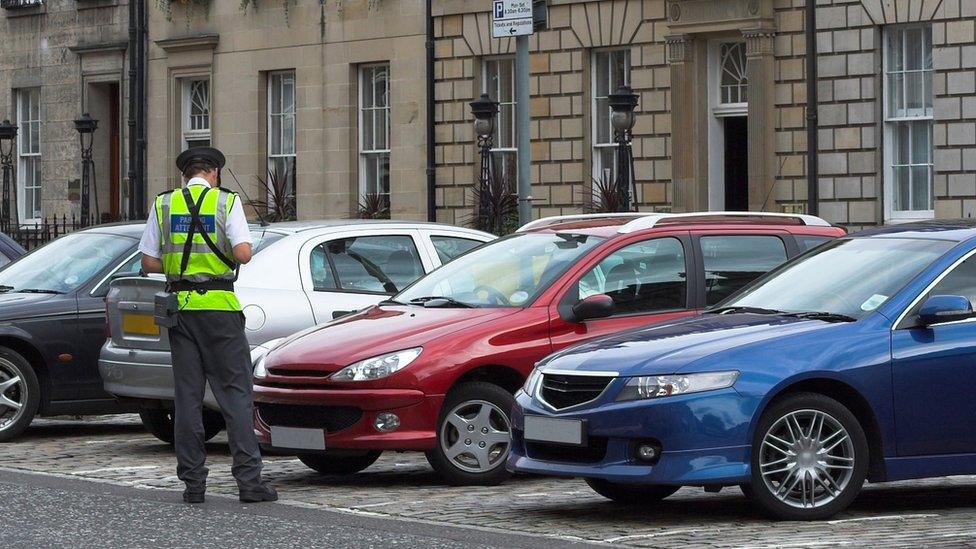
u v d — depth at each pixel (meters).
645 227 19.91
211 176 17.95
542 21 26.53
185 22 52.78
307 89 49.50
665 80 40.97
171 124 53.53
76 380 24.11
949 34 36.50
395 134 47.38
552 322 19.12
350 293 22.31
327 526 15.73
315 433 18.72
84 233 25.70
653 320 19.44
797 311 17.12
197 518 16.23
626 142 34.91
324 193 49.28
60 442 24.14
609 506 17.39
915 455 16.38
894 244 17.58
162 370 21.59
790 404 15.91
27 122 58.91
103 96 56.69
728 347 15.98
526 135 26.98
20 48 58.41
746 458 15.71
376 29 47.66
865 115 37.84
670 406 15.63
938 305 16.31
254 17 50.88
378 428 18.48
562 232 20.44
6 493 18.00
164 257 17.53
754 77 39.12
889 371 16.22
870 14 37.59
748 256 20.03
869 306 16.67
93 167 51.59
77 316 24.12
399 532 15.41
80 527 15.62
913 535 15.17
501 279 19.94
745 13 39.06
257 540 14.88
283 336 21.62
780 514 15.96
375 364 18.55
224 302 17.45
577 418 16.09
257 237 22.77
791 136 38.91
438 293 20.27
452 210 46.06
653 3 41.12
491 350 18.83
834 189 38.44
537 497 18.11
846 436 16.08
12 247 28.30
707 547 14.60
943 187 36.75
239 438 17.50
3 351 23.72
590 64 42.84
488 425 19.00
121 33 55.06
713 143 40.72
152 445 23.67
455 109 45.91
